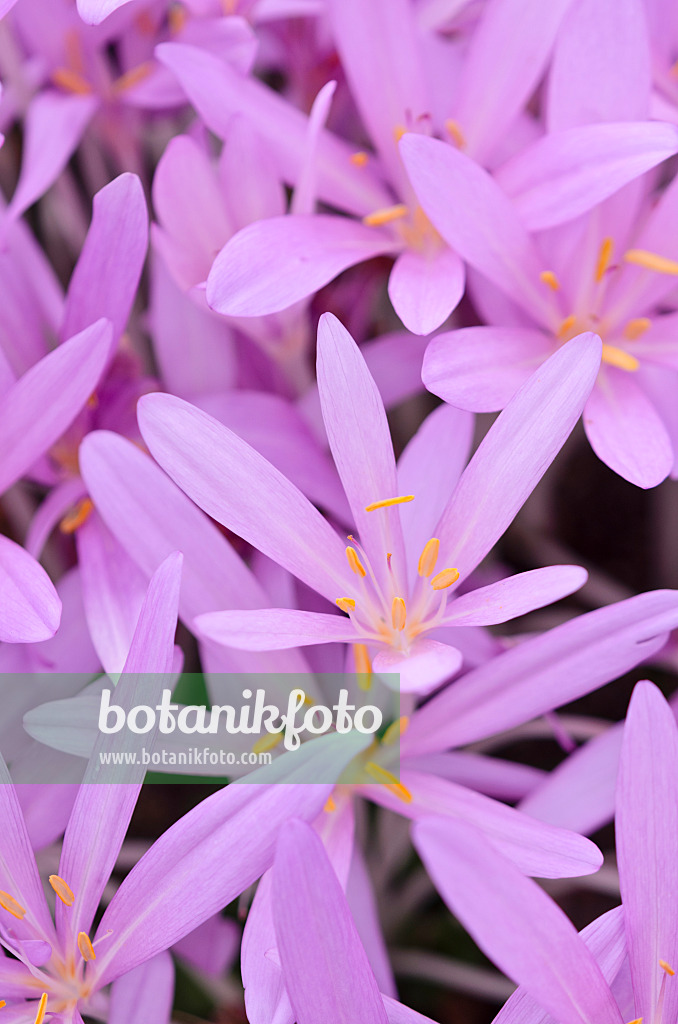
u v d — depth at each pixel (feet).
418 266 1.66
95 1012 1.56
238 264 1.60
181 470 1.52
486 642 1.68
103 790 1.51
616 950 1.50
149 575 1.57
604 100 1.66
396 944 2.03
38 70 1.85
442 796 1.58
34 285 1.74
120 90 1.84
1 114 1.83
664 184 1.89
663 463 1.59
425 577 1.55
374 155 1.92
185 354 1.73
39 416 1.62
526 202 1.66
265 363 1.78
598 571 2.12
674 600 1.55
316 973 1.44
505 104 1.70
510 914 1.41
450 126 1.71
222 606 1.56
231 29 1.73
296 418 1.72
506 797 1.68
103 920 1.50
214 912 1.48
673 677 2.03
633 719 1.49
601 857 1.52
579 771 1.64
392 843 1.91
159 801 1.98
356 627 1.53
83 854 1.52
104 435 1.56
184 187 1.65
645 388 1.69
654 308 1.73
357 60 1.70
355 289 1.85
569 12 1.65
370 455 1.54
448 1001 2.02
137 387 1.74
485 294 1.72
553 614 2.02
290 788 1.48
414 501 1.65
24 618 1.53
